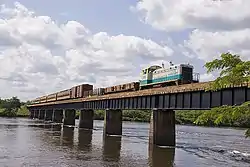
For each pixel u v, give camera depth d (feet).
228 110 43.83
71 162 116.57
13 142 171.12
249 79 44.52
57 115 472.03
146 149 161.17
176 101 155.53
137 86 244.63
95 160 123.24
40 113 588.09
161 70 217.97
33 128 300.40
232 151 173.88
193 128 466.70
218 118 43.39
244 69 45.24
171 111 173.27
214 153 161.89
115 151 150.51
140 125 485.97
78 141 189.98
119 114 246.88
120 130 245.24
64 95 427.33
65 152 141.08
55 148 153.38
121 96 214.90
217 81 48.03
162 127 172.04
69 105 368.48
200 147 186.91
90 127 320.09
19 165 107.86
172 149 164.66
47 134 233.55
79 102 321.73
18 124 366.02
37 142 176.35
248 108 42.73
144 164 119.34
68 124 382.22
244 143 226.38
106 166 112.06
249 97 108.99
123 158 130.72
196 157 143.43
